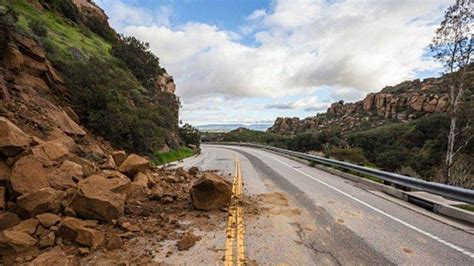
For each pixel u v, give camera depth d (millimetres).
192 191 7465
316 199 8609
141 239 5375
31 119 10008
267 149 35938
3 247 4477
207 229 5988
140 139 16719
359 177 11898
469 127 18188
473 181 16750
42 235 5047
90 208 5758
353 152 23938
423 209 7496
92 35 31906
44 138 9773
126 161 9297
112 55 29516
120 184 6953
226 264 4379
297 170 15664
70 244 4930
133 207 6945
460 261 4484
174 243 5227
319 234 5656
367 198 8750
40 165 6297
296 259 4539
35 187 5918
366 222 6418
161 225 6098
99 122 14492
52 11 28688
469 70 18094
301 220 6570
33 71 13086
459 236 5559
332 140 46125
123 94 17312
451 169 18812
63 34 24234
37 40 15203
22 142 6715
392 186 9727
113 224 5785
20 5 23453
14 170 5910
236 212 7176
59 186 6527
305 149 48000
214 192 7434
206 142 70750
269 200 8484
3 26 11961
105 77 15859
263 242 5254
